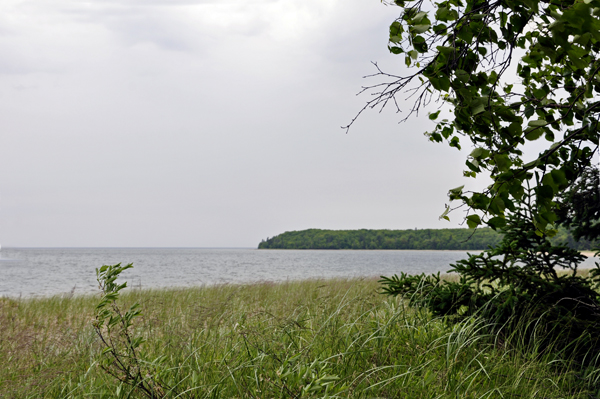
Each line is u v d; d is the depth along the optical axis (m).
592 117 2.06
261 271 44.47
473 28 2.42
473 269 4.78
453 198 2.18
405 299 5.02
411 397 3.20
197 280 29.33
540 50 1.85
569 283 4.64
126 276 33.84
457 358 3.88
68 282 27.77
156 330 5.59
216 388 3.19
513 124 2.19
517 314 4.43
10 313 10.02
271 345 3.99
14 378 4.21
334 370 3.51
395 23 2.68
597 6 1.49
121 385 2.89
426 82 2.55
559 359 4.05
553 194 1.94
